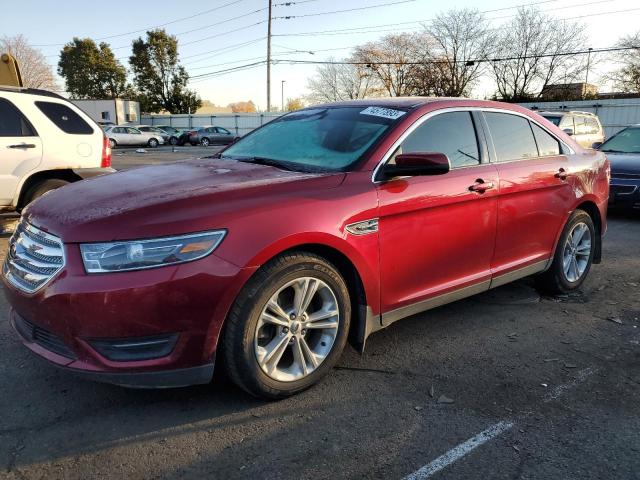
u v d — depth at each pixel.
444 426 2.82
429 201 3.47
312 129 3.93
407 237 3.40
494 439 2.72
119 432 2.73
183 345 2.64
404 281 3.46
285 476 2.42
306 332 3.09
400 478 2.42
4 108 6.43
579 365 3.56
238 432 2.74
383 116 3.70
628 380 3.36
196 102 67.19
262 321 2.83
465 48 51.31
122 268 2.54
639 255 6.58
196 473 2.43
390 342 3.87
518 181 4.12
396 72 58.69
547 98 49.38
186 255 2.58
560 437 2.74
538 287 5.00
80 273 2.57
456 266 3.78
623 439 2.73
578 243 4.98
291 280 2.89
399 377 3.35
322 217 2.95
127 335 2.56
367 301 3.26
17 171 6.49
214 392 3.12
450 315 4.43
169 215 2.63
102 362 2.60
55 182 6.82
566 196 4.64
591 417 2.93
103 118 47.00
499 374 3.41
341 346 3.21
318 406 2.99
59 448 2.60
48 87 59.28
